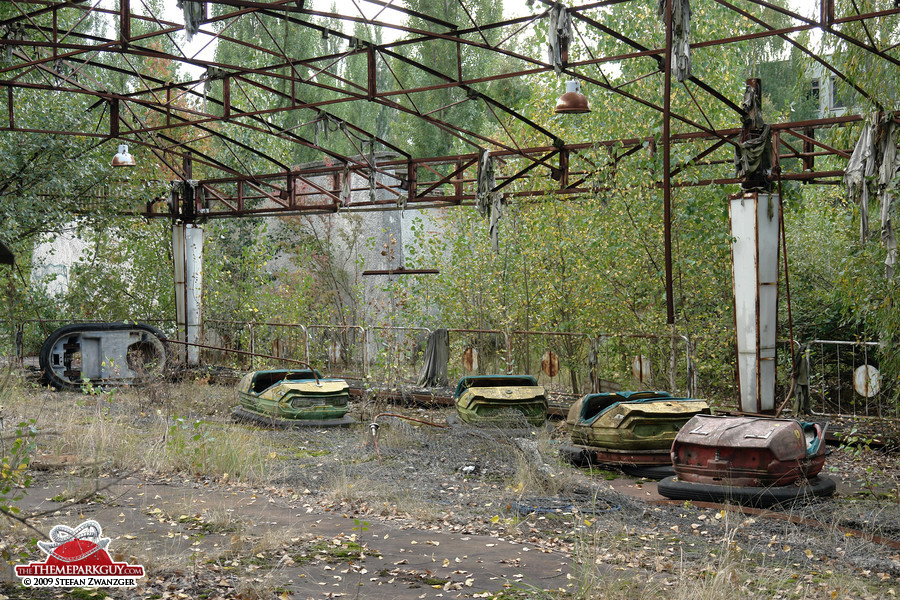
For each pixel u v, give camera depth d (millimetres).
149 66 28188
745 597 4809
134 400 13828
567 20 9664
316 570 5238
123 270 20312
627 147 13891
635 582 4973
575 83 10133
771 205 11281
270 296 19250
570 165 16094
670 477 8125
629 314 14453
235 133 21844
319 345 19078
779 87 24891
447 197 15656
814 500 7527
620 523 6762
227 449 8953
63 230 18125
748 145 11109
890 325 9898
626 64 14836
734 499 7500
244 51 28531
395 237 22156
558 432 11695
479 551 5812
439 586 4945
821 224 15477
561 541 6117
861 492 8164
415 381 16562
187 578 4887
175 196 18953
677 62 9008
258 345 18844
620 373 14688
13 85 11992
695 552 5891
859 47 9578
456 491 8031
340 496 7625
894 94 9867
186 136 22203
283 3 9891
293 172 17297
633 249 13633
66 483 7555
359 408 14078
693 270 13578
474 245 17391
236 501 7301
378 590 4852
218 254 21844
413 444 10625
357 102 34406
